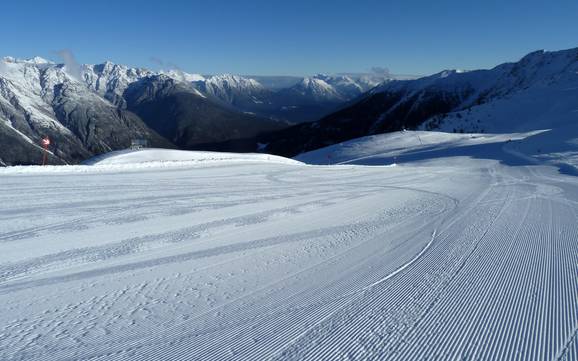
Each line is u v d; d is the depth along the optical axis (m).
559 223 12.59
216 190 17.92
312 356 4.89
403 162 55.12
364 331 5.53
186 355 4.83
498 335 5.48
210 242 9.70
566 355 5.03
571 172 31.84
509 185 23.47
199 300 6.38
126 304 6.14
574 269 8.19
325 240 10.27
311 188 20.28
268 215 13.13
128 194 15.55
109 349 4.90
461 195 18.88
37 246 8.71
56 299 6.22
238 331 5.43
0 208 12.02
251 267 8.04
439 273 7.88
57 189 15.59
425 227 11.89
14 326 5.35
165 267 7.84
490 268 8.20
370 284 7.26
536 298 6.71
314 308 6.21
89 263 7.86
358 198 17.45
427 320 5.88
